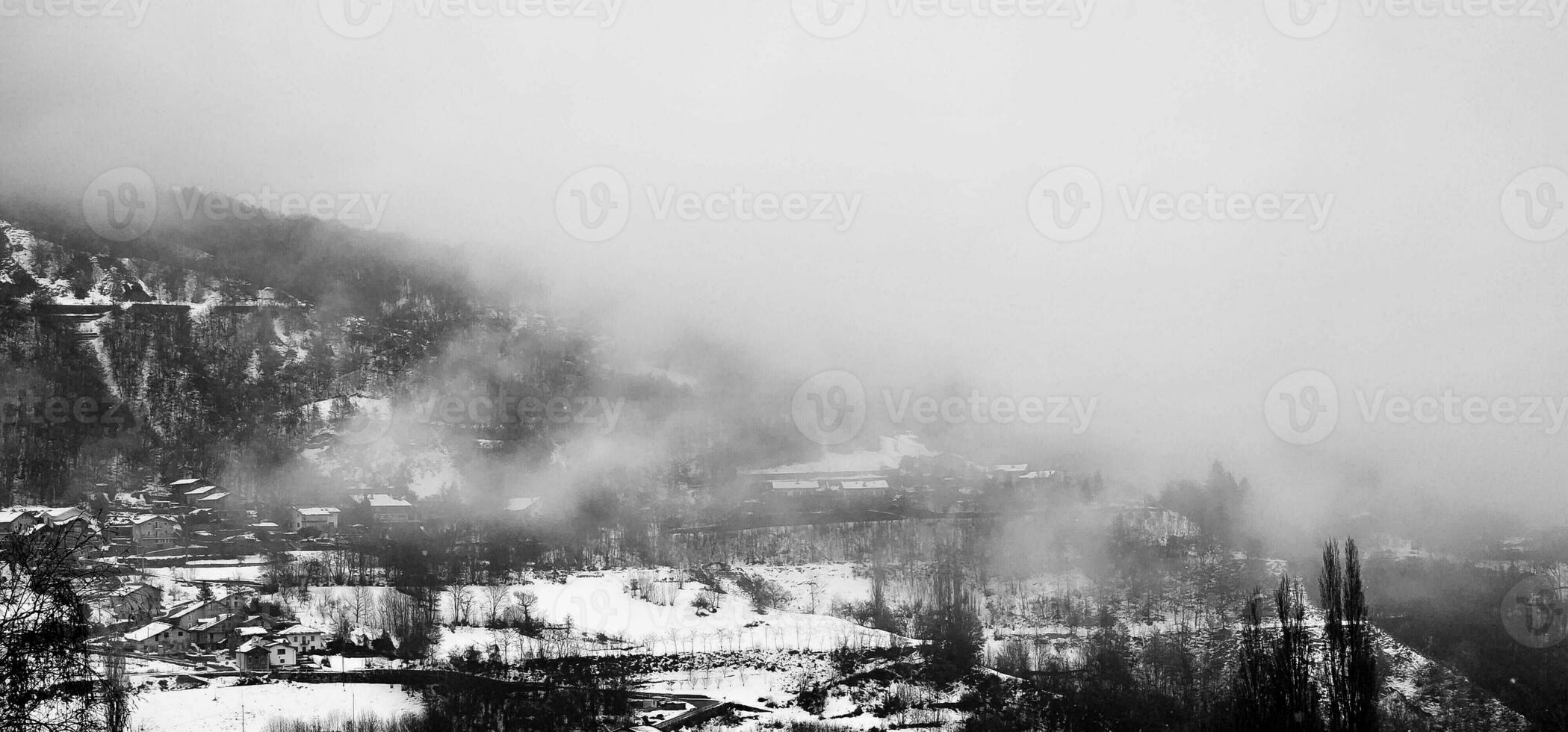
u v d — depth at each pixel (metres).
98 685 70.06
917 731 194.62
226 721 168.12
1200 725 180.00
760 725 192.12
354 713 176.50
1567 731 189.12
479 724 174.62
